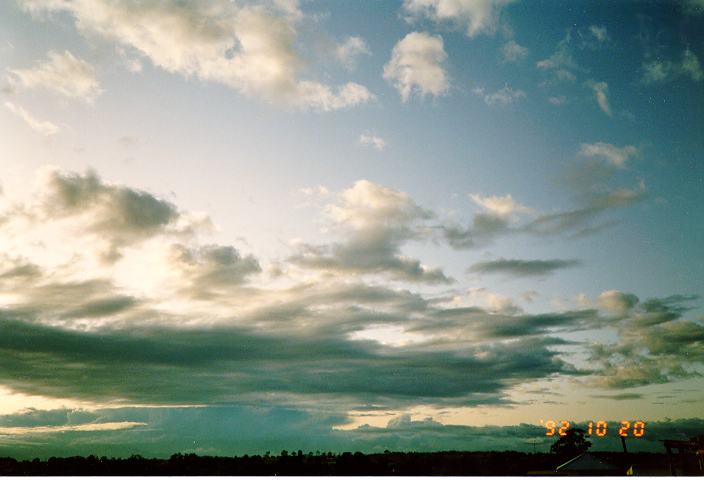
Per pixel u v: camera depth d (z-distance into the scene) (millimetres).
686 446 29922
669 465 30219
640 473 30203
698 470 28938
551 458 49469
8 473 53188
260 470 54375
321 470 53375
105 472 55250
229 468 56094
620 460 32906
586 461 30938
